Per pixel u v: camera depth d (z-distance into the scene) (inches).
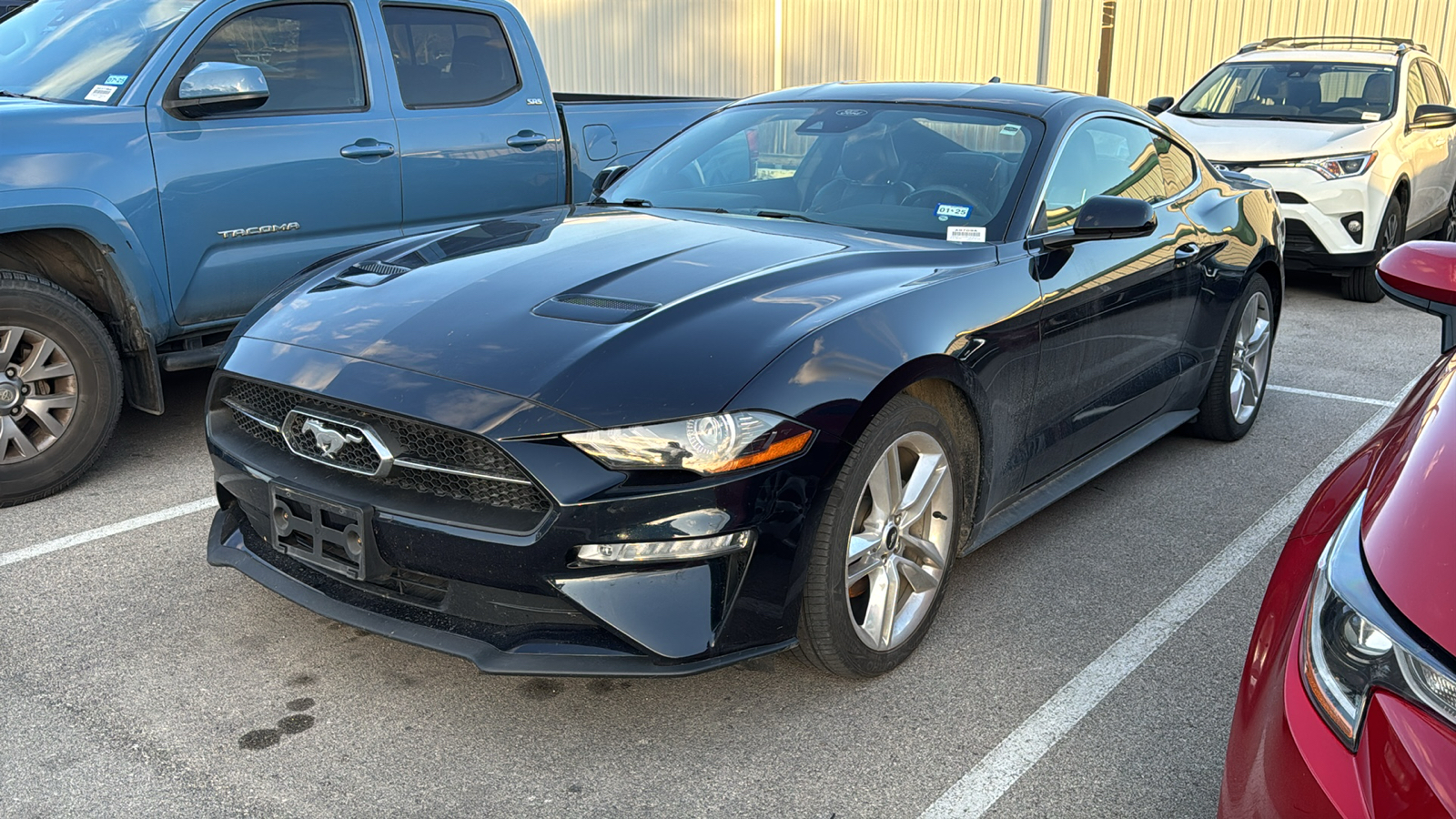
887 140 152.6
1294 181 312.8
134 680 114.0
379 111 200.7
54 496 163.5
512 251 129.3
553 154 228.7
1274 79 357.7
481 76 218.8
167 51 175.0
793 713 110.4
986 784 99.9
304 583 109.5
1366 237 311.4
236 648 120.9
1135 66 529.3
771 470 98.3
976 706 112.5
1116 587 140.5
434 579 103.0
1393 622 61.0
